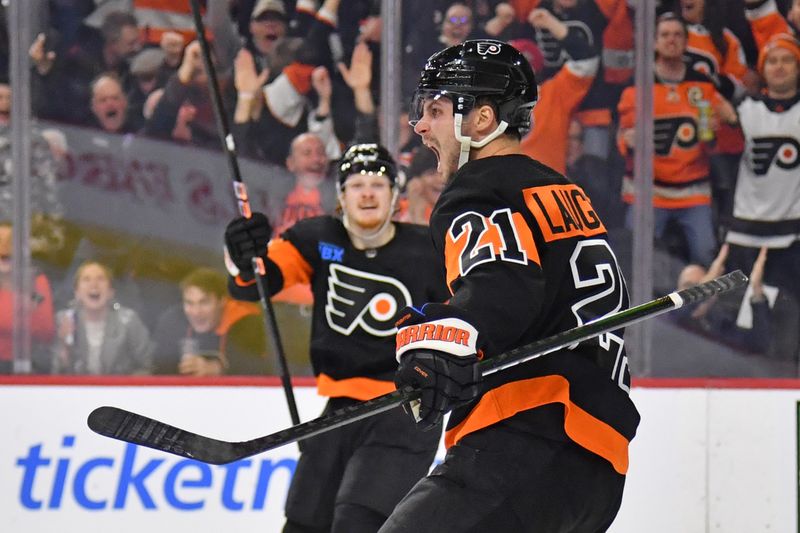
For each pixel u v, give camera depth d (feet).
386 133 37.32
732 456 32.94
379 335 23.84
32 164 35.60
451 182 14.47
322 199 37.52
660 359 36.47
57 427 30.89
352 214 23.91
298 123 37.19
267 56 36.96
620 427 14.14
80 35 36.01
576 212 14.28
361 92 37.35
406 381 13.19
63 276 35.60
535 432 13.83
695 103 37.11
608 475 14.15
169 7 36.55
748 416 32.99
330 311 24.18
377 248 24.39
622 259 37.09
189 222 36.65
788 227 37.09
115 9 36.17
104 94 36.14
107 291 35.81
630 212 37.11
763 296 36.88
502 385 14.01
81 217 35.86
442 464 14.07
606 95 37.17
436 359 12.85
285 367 24.66
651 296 37.06
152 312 36.09
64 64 35.91
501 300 12.92
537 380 13.94
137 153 36.40
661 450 32.65
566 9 37.09
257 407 31.91
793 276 37.04
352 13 37.19
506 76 14.66
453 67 14.74
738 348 36.73
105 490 30.83
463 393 12.96
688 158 37.11
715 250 37.17
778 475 33.01
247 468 31.32
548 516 13.61
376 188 23.90
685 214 37.17
